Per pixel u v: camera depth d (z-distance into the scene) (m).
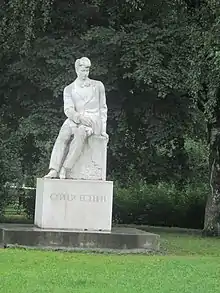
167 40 19.77
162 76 19.08
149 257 12.95
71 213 14.39
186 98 21.38
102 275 10.19
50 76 20.52
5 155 24.41
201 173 27.67
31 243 13.74
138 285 9.40
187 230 24.19
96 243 13.87
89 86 15.23
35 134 20.70
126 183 27.44
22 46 20.00
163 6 20.73
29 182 28.83
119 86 21.11
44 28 19.84
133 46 19.56
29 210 27.22
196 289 9.23
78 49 20.47
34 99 21.80
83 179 14.62
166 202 28.61
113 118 20.97
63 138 14.76
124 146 23.30
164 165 25.20
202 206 28.25
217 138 20.81
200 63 18.27
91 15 21.98
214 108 19.27
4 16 20.31
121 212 28.75
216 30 17.77
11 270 10.41
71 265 11.18
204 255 14.10
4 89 22.33
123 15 21.31
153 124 21.33
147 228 24.42
